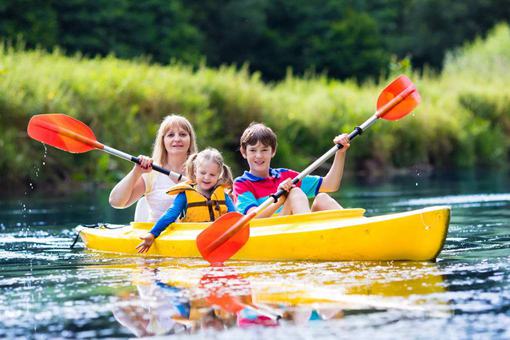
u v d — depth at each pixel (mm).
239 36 48750
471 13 58688
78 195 15555
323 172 23203
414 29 59250
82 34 38781
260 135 7809
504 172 22250
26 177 17250
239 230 6754
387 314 4785
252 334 4480
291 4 49688
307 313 4867
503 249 7129
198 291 5559
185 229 7465
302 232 6789
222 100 21828
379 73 49000
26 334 4605
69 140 8336
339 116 24500
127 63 22859
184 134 8539
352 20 49125
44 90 17984
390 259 6543
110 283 5980
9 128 17234
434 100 29328
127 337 4500
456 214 10414
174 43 42938
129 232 7883
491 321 4574
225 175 7832
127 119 19109
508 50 38281
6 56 19781
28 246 8391
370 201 12844
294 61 50031
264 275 6090
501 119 31000
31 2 36406
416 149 25766
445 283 5555
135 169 8188
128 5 40625
